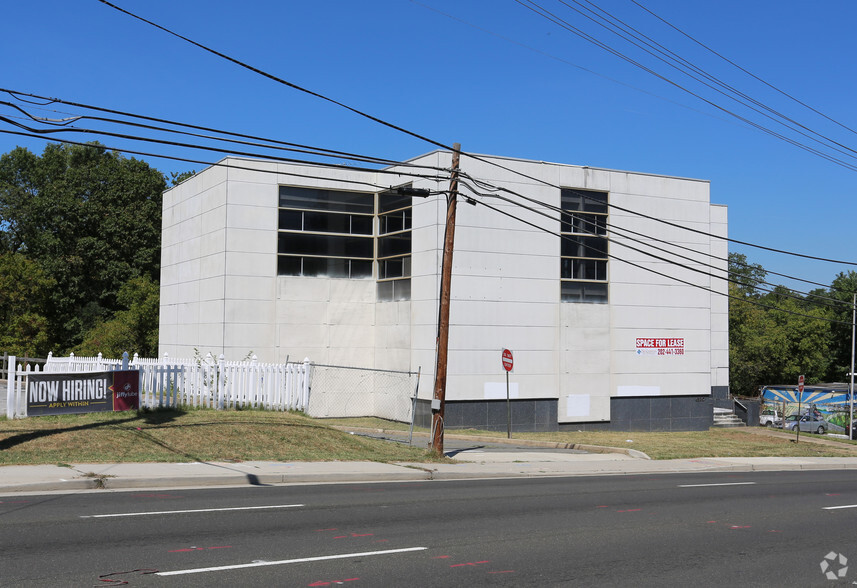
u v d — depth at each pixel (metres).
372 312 35.06
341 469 16.94
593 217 34.94
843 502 15.23
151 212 56.00
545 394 33.16
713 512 13.43
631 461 22.88
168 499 12.69
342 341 34.38
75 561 8.29
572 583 8.12
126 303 48.25
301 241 33.88
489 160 32.38
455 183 20.66
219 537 9.77
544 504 13.72
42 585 7.32
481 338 31.84
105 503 12.04
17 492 12.91
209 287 33.81
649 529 11.53
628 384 35.34
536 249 33.28
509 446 26.12
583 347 34.22
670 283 36.59
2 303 50.16
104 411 20.19
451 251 20.66
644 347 35.81
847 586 8.42
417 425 31.70
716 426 41.78
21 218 56.94
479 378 31.73
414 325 32.31
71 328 54.88
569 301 34.03
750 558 9.69
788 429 51.47
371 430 28.52
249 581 7.72
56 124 15.40
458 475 18.00
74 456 15.85
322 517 11.50
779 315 91.44
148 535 9.72
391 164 19.17
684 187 37.12
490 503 13.62
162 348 39.22
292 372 24.50
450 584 7.91
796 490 17.22
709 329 37.47
